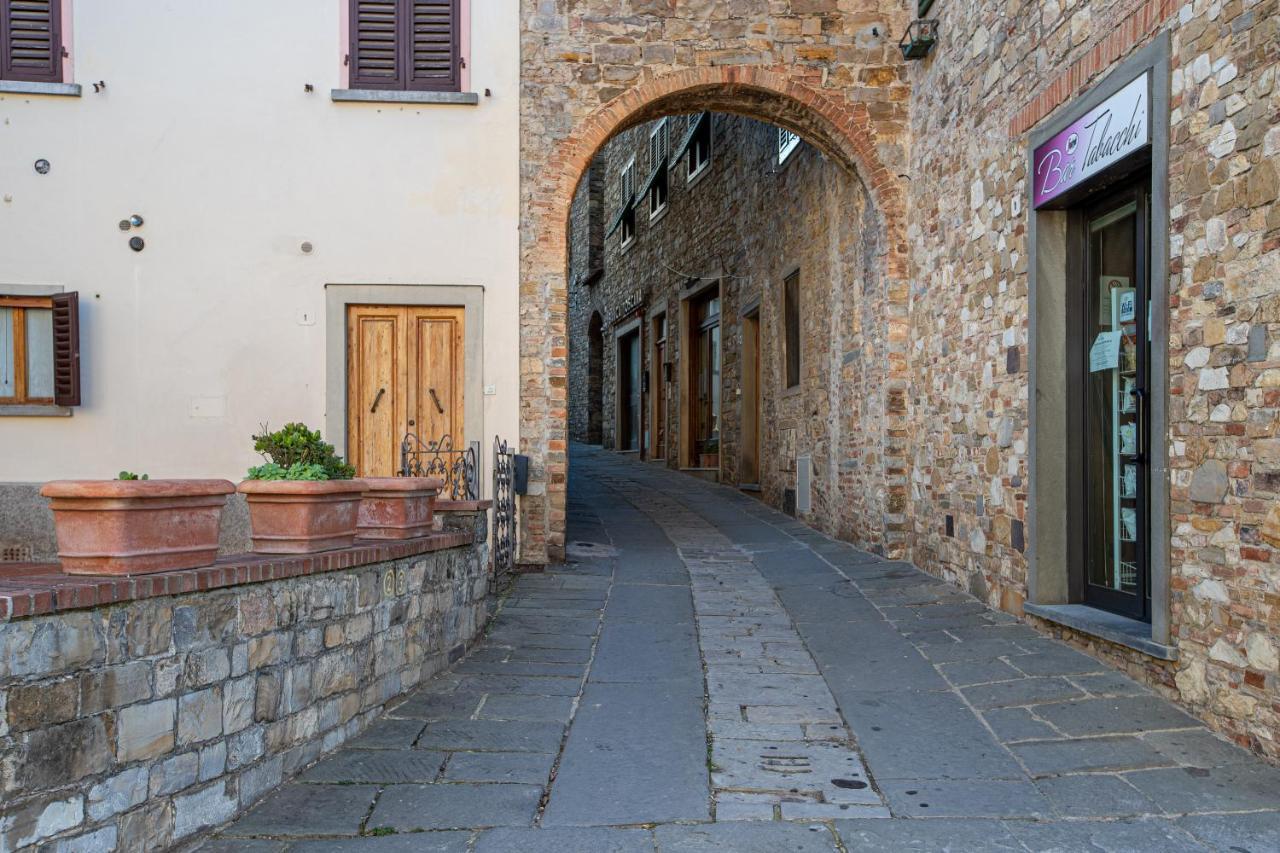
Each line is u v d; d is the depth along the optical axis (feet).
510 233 25.52
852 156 26.99
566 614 20.51
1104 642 15.93
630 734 13.52
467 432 25.35
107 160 24.70
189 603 9.97
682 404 52.13
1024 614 18.92
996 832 10.47
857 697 15.21
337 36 25.23
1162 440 13.99
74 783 8.52
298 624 11.91
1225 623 12.70
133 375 24.73
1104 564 17.72
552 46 25.86
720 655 17.62
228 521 24.67
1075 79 16.98
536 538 25.53
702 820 10.84
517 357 25.53
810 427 33.76
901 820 10.81
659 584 23.76
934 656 17.17
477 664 16.81
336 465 14.56
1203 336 13.15
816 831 10.55
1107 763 12.14
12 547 24.39
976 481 21.52
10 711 7.89
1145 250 15.98
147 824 9.38
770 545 29.94
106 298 24.67
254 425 24.97
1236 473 12.46
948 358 23.30
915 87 25.90
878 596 22.11
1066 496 18.44
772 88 26.21
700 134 49.39
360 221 25.27
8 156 24.50
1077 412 18.45
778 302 37.78
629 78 25.99
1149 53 14.35
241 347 24.98
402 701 14.74
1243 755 12.09
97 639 8.77
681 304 52.21
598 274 73.82
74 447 24.62
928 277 24.72
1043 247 18.44
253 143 25.05
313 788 11.54
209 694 10.27
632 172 64.28
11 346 24.75
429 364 25.61
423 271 25.36
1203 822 10.51
